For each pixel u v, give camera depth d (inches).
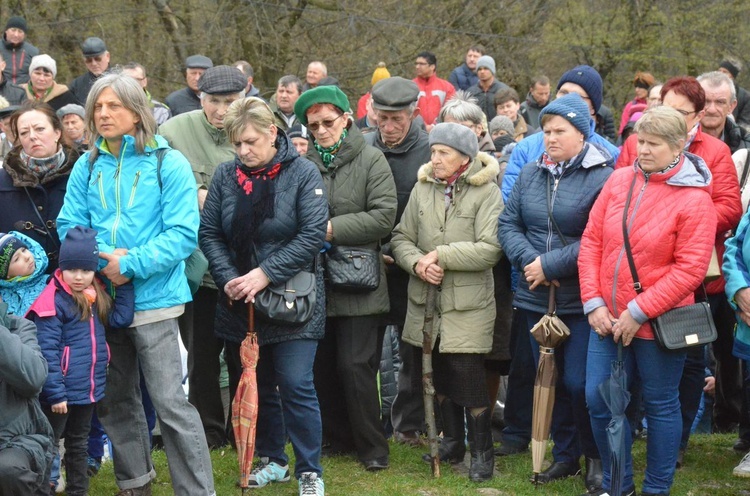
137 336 181.8
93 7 652.7
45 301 175.6
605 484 193.0
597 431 191.8
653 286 182.2
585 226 197.2
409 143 225.5
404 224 216.5
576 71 232.1
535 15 774.5
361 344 212.1
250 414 186.7
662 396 187.9
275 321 187.8
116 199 181.3
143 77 363.9
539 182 202.7
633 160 211.2
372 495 199.8
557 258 195.0
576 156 198.7
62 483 197.8
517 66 768.9
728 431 259.3
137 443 191.8
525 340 227.9
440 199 212.2
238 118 186.7
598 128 458.9
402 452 229.5
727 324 238.4
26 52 473.7
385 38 701.3
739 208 208.8
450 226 210.4
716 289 222.1
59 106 382.0
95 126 180.9
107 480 206.5
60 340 176.2
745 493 204.4
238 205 189.3
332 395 223.9
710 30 783.1
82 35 655.8
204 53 669.3
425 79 494.6
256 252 189.5
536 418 201.5
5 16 646.5
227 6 671.8
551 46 768.9
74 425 182.1
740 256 199.0
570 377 200.1
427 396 210.2
